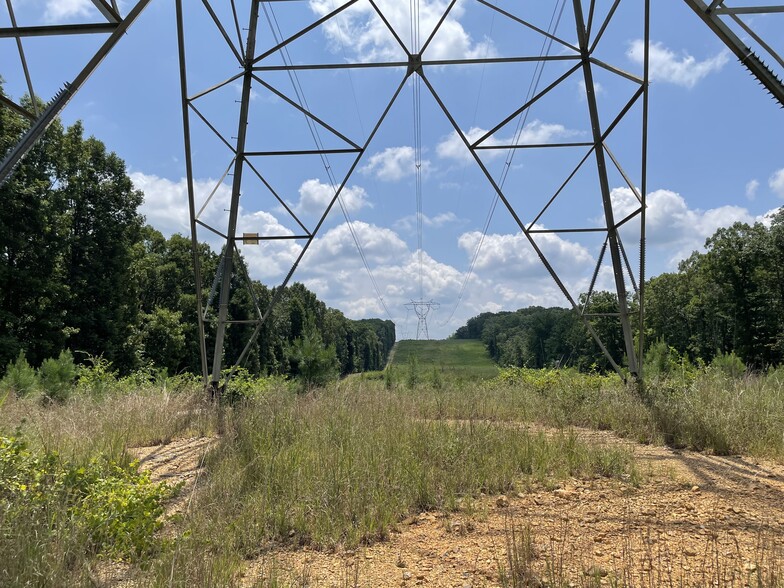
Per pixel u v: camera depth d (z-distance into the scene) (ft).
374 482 18.79
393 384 72.18
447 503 18.22
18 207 92.07
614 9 40.68
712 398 34.78
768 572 11.91
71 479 15.49
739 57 20.81
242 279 187.62
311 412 32.71
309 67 48.11
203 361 47.65
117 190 118.21
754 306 166.81
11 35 22.95
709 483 20.86
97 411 34.71
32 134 22.25
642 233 44.91
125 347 119.24
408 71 47.73
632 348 48.11
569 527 15.76
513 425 32.89
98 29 23.04
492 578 12.29
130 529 13.84
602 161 48.49
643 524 15.93
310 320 69.10
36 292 93.56
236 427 29.32
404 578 12.51
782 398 33.96
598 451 24.66
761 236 167.43
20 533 11.71
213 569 12.06
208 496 17.97
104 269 115.34
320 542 15.08
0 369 82.53
